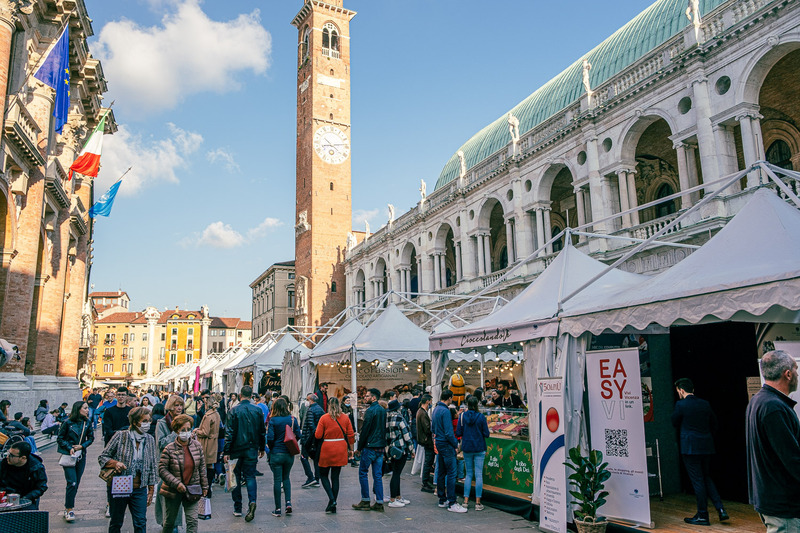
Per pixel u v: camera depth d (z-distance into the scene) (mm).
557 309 10227
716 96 21547
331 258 61594
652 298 8172
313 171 62500
